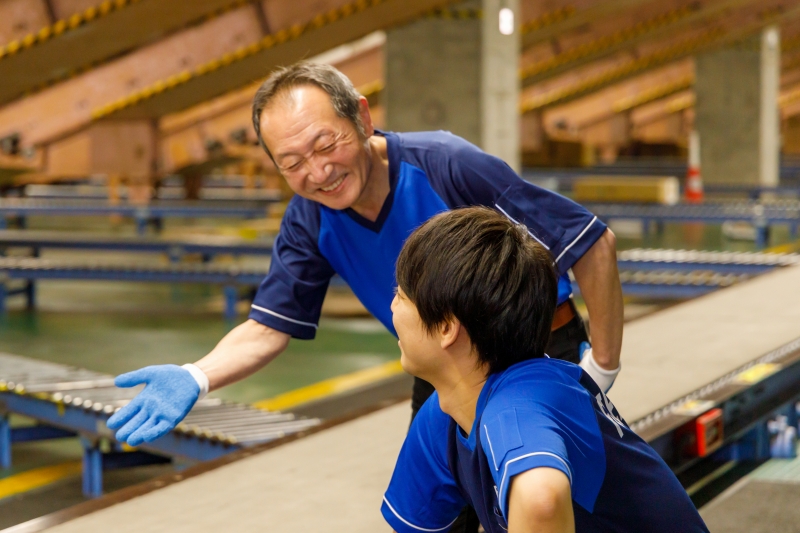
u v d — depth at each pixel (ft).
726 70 67.87
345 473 9.12
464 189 6.61
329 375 22.47
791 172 99.60
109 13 36.83
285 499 8.45
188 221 68.18
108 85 46.42
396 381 21.80
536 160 91.71
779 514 9.56
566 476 3.70
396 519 5.24
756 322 16.10
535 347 4.31
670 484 4.43
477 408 4.26
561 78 78.18
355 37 45.47
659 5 58.90
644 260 31.37
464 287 4.11
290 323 7.13
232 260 43.96
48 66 41.86
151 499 8.48
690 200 58.29
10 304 33.65
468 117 41.34
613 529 4.40
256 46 43.62
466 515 7.13
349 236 6.93
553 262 4.37
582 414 4.17
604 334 6.83
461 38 41.19
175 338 27.12
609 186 56.13
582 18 51.11
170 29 44.52
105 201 70.03
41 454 16.89
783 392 13.26
